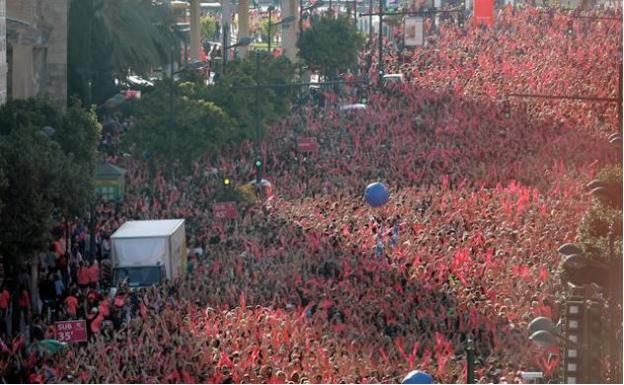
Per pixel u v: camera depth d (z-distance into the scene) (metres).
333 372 140.50
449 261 179.75
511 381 139.25
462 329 155.62
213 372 142.62
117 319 163.00
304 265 183.50
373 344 149.38
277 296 166.12
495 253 186.00
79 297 174.00
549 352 141.12
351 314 159.88
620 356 128.00
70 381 140.75
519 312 159.75
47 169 177.38
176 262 190.12
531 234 195.75
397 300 165.00
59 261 183.75
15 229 171.00
